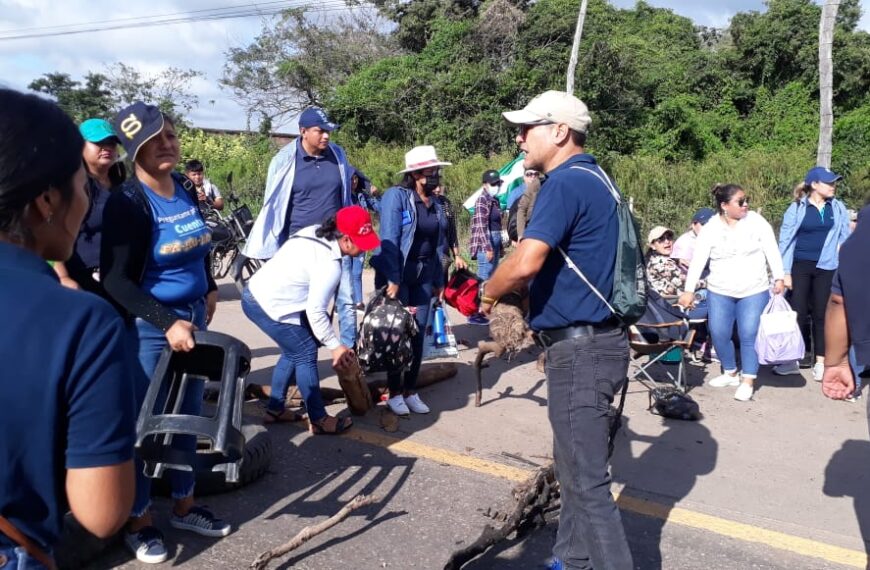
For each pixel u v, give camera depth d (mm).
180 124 34219
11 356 1302
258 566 3145
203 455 2949
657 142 25594
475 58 26250
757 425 5480
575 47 20125
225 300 10070
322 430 4926
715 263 6188
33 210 1403
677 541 3730
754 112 29109
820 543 3744
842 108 29375
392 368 5121
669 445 5039
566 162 3049
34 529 1372
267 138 30125
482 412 5551
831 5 14539
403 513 3891
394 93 25516
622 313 2920
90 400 1343
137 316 3027
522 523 3629
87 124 4004
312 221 5668
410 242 5289
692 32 35938
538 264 2838
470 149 24922
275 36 30844
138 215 3072
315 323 4352
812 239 6668
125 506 1413
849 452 4980
